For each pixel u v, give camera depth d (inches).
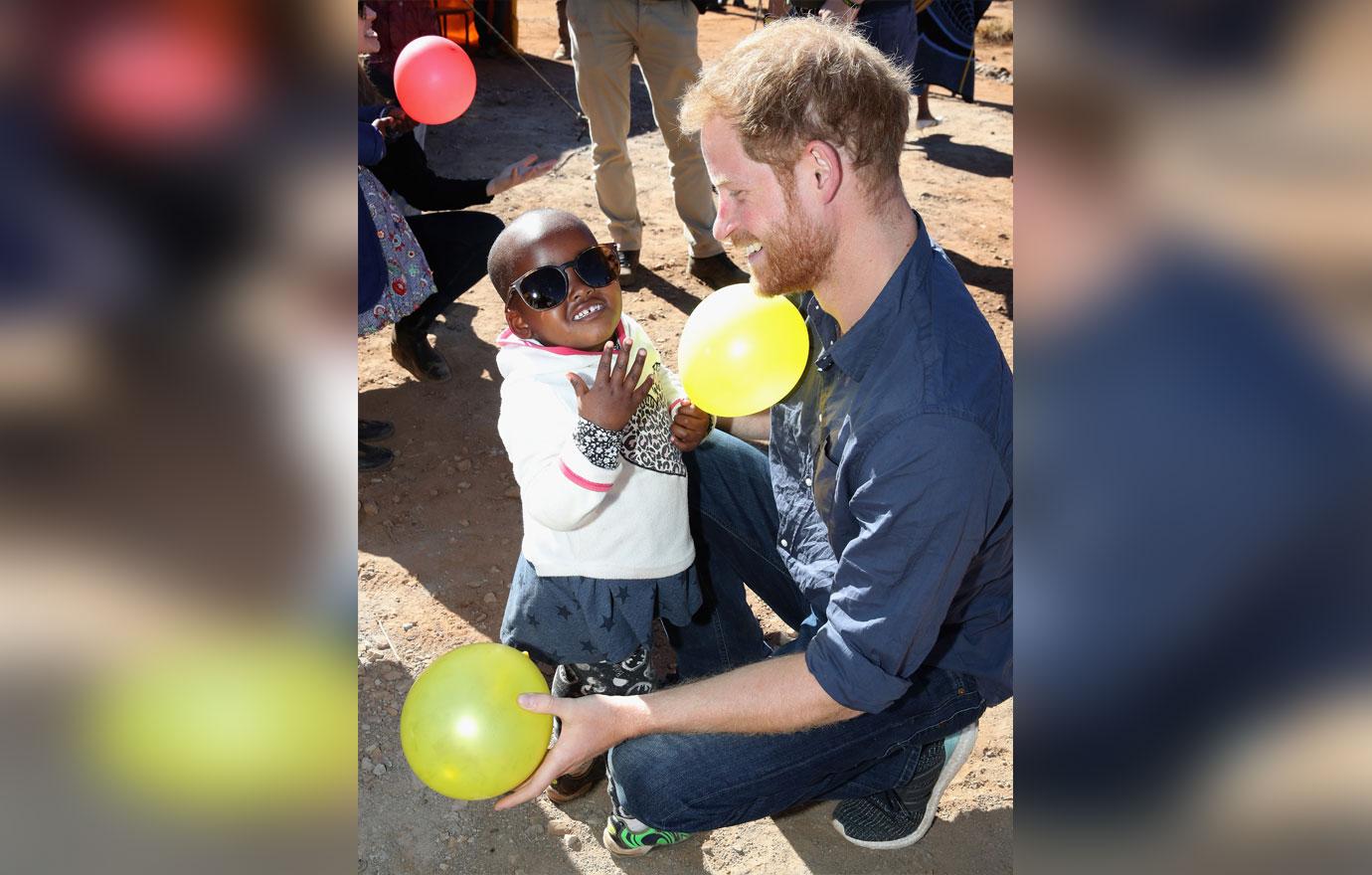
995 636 82.6
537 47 400.2
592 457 76.9
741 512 100.4
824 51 67.2
